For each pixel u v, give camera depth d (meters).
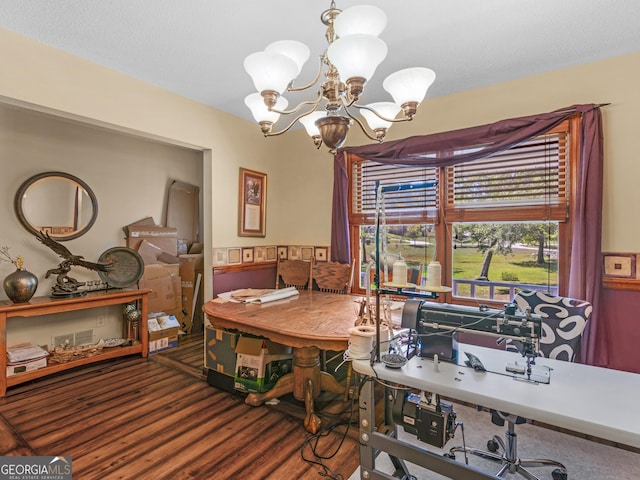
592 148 2.23
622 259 2.23
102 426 2.06
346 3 1.79
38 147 3.05
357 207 3.42
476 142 2.68
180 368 3.00
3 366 2.44
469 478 1.25
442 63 2.38
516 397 1.15
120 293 3.11
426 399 1.39
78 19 1.95
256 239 3.76
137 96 2.71
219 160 3.36
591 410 1.06
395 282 1.48
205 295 3.35
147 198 3.92
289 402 2.39
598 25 1.94
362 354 1.50
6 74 2.07
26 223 2.96
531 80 2.55
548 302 1.96
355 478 1.64
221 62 2.46
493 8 1.81
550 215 2.48
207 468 1.70
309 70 2.52
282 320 2.13
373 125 1.80
